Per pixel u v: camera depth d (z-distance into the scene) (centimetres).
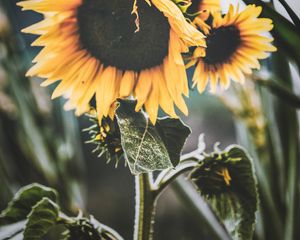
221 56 58
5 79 101
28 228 58
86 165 225
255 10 57
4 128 101
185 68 56
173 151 53
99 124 54
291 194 85
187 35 51
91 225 57
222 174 59
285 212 87
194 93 194
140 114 54
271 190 88
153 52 58
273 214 87
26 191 64
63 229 93
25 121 102
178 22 52
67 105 59
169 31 58
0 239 60
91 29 58
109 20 59
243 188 59
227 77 59
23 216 64
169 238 181
